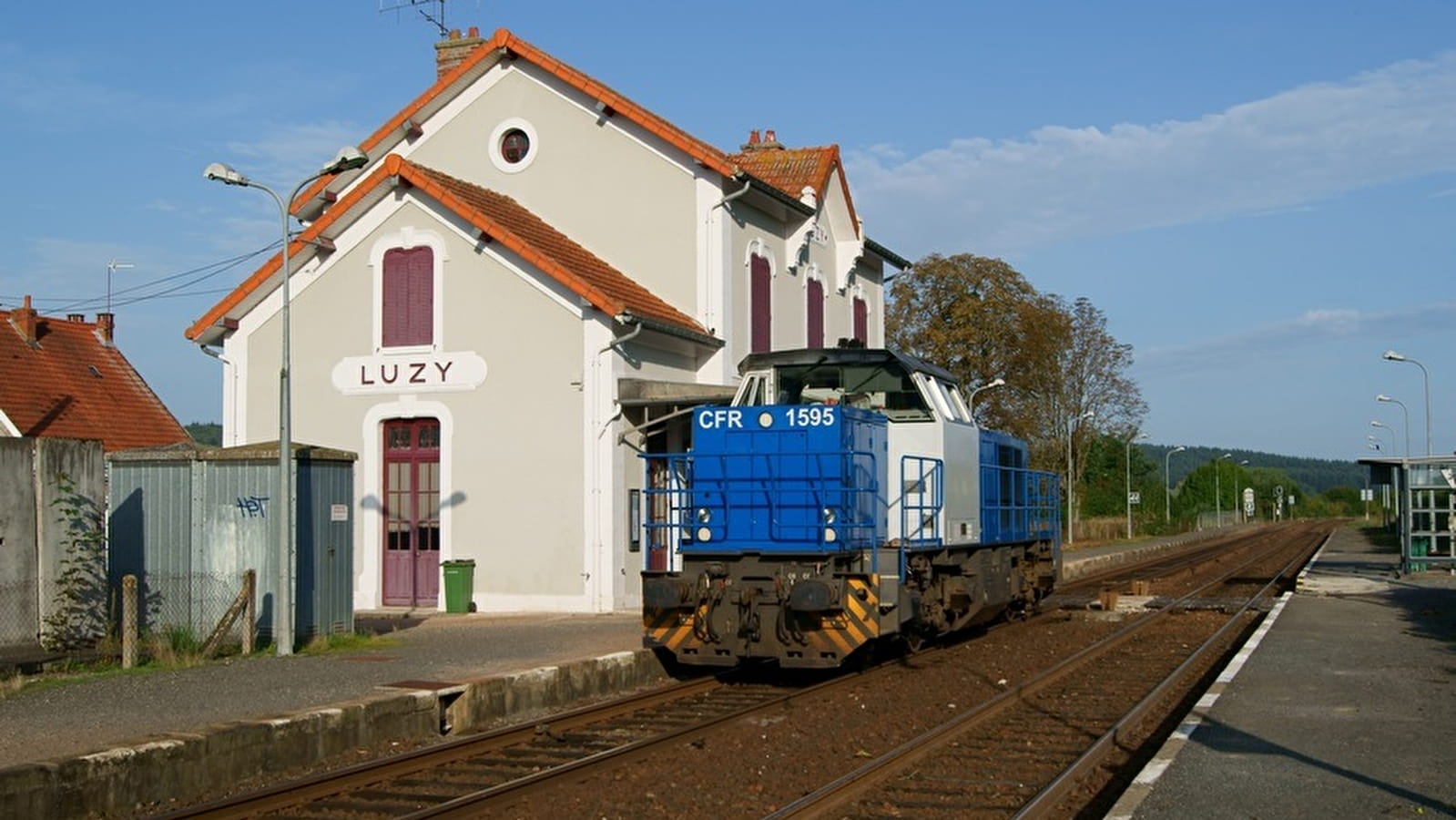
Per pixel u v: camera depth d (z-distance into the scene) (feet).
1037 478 73.36
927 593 51.72
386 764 31.99
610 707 40.57
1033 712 40.88
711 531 47.26
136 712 36.86
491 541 71.82
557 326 71.10
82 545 49.60
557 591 70.23
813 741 36.29
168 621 53.98
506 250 72.38
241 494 54.80
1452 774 29.32
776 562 45.60
